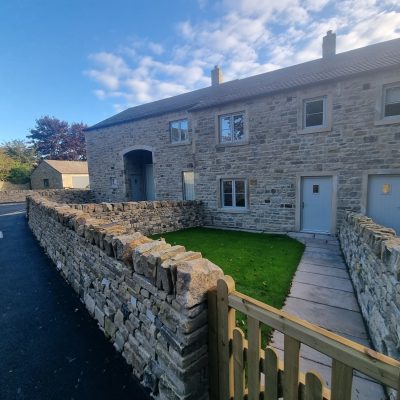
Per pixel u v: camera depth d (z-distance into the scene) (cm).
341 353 114
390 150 738
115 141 1619
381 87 736
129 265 256
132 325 261
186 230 1026
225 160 1061
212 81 1548
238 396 174
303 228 916
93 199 1827
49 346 306
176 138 1345
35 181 3253
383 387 227
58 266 562
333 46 1073
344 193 814
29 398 233
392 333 221
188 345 184
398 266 205
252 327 156
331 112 813
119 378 255
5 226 1101
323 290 429
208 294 189
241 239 835
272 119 930
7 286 479
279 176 934
